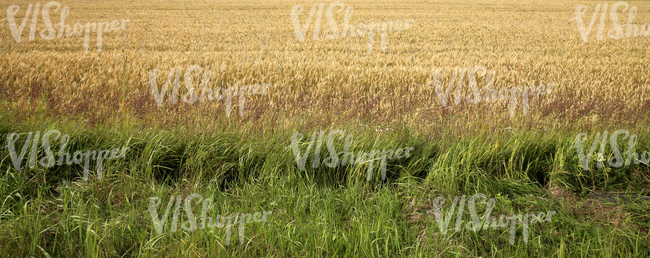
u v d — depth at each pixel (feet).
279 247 9.31
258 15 79.92
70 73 25.49
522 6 110.11
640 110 16.53
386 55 38.73
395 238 9.37
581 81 24.63
